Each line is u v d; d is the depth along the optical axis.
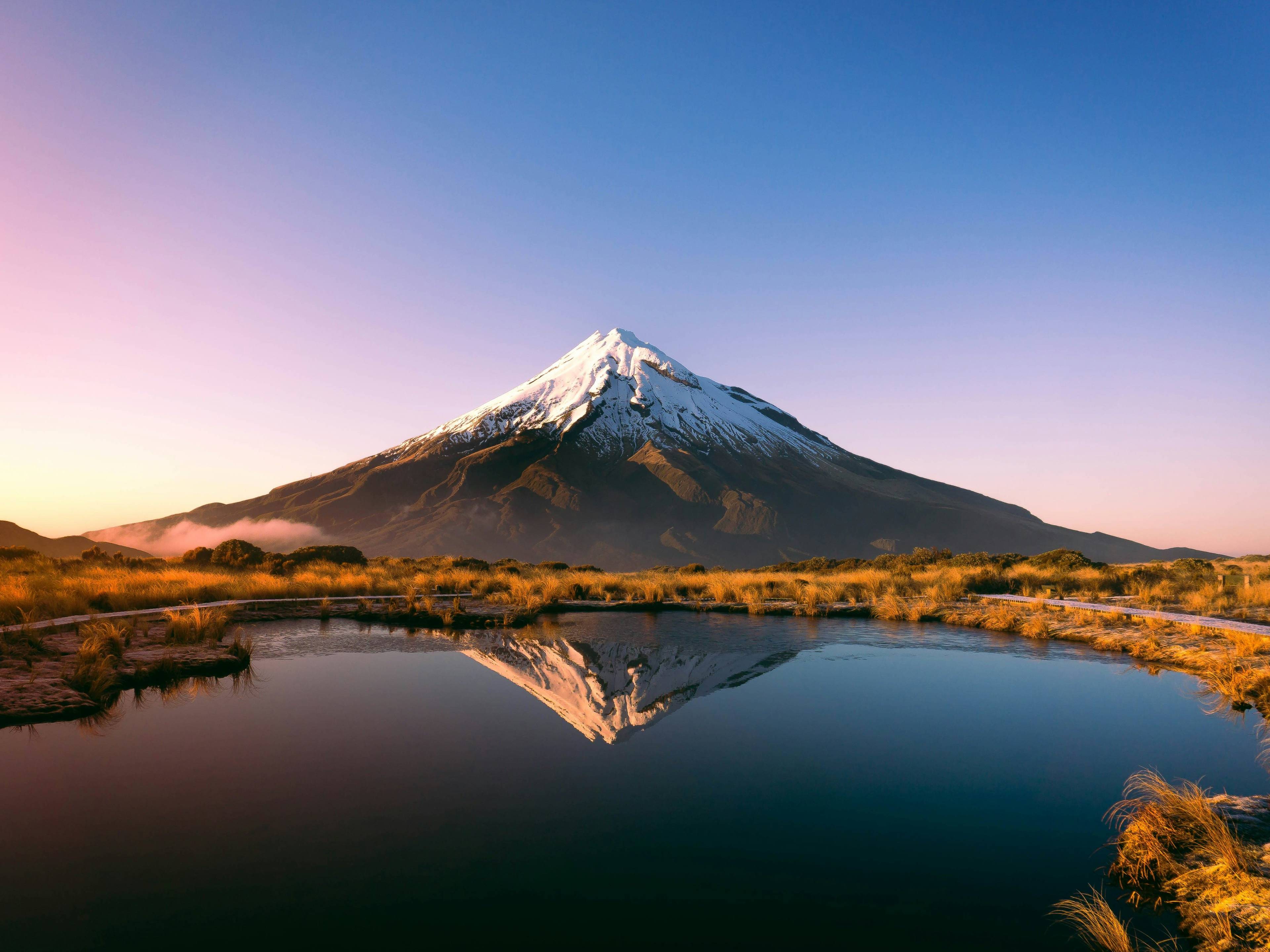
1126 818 6.14
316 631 16.86
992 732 8.72
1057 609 19.48
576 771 7.29
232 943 4.23
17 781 6.90
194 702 9.97
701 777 7.14
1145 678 11.79
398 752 7.82
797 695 10.55
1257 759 7.76
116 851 5.43
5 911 4.58
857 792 6.75
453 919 4.53
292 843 5.61
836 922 4.56
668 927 4.46
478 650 14.28
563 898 4.81
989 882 5.09
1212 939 4.19
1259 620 15.77
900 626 18.11
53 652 12.07
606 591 25.86
